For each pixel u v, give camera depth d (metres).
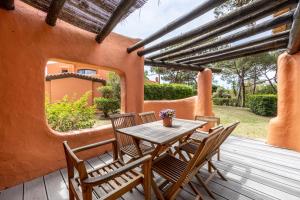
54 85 9.25
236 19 1.93
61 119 4.06
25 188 2.14
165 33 2.47
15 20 2.17
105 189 1.57
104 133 3.31
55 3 1.84
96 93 10.33
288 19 2.04
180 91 7.67
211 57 4.15
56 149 2.62
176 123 2.82
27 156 2.31
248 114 10.12
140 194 2.03
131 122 2.98
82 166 1.21
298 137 3.46
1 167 2.11
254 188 2.16
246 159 3.09
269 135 3.97
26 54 2.27
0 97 2.09
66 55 2.67
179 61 4.68
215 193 2.05
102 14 2.31
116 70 3.53
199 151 1.54
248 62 10.30
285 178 2.42
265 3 1.62
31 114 2.34
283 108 3.70
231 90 16.98
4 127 2.13
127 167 1.38
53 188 2.15
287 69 3.62
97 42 3.08
